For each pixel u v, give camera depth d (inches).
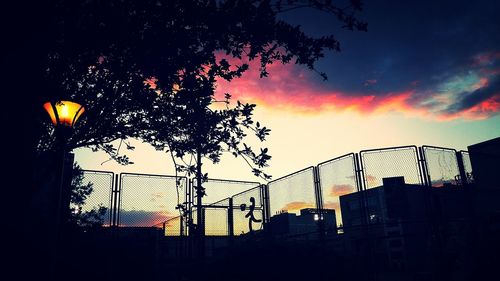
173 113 264.2
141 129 289.4
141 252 405.4
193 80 230.7
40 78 215.0
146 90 251.9
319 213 460.1
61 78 242.4
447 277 394.9
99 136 293.6
